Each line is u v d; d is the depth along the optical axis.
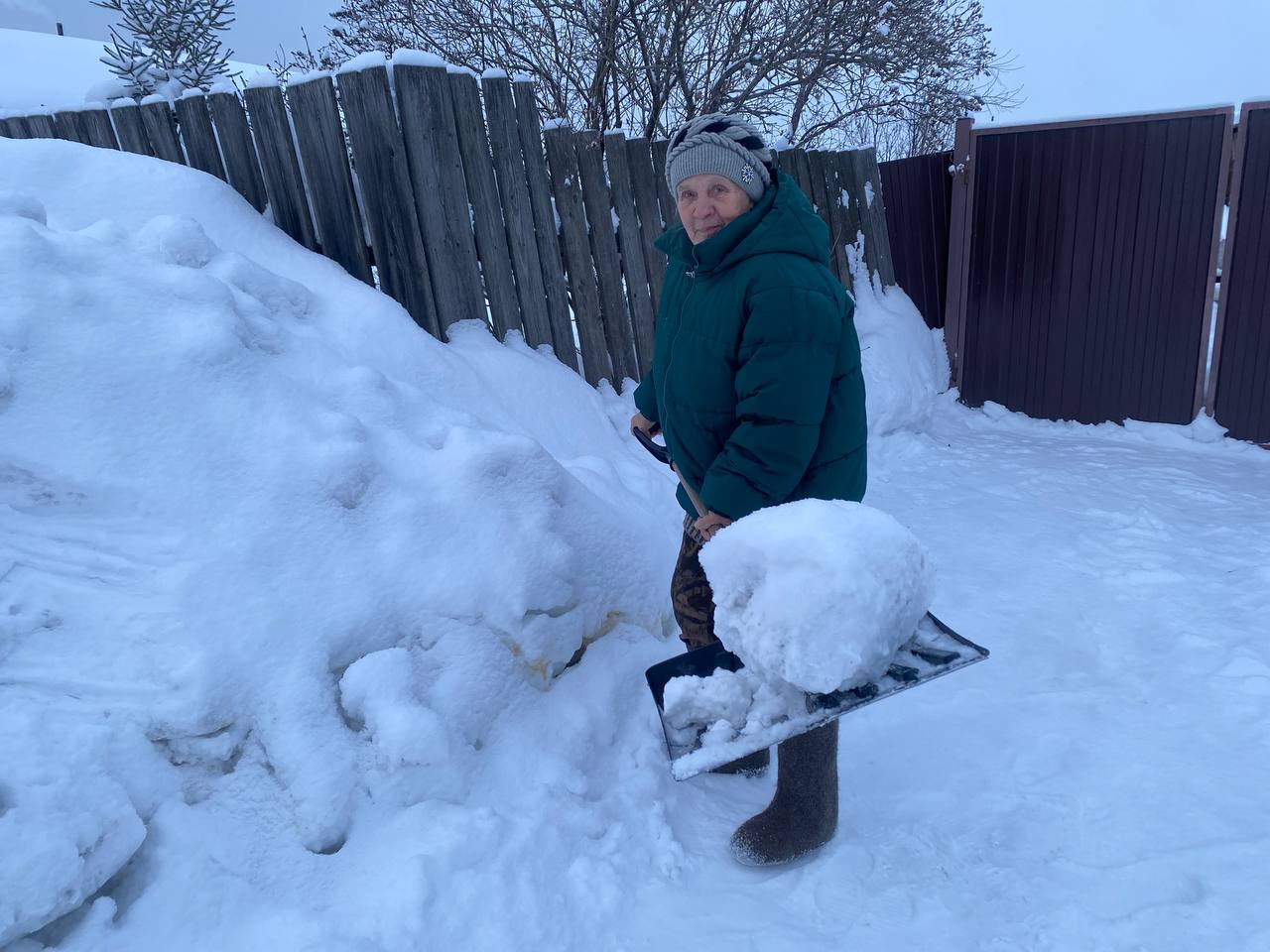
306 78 3.29
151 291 2.13
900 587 1.49
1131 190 5.46
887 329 5.82
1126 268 5.57
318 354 2.47
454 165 3.58
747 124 1.82
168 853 1.55
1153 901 1.70
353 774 1.75
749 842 1.84
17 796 1.40
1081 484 4.59
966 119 5.97
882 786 2.15
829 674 1.44
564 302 4.11
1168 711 2.42
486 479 2.25
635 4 6.57
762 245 1.75
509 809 1.88
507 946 1.60
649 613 2.51
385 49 7.29
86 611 1.68
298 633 1.82
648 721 2.26
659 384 2.09
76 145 3.04
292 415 2.12
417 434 2.44
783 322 1.68
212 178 3.27
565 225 4.12
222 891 1.55
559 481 2.40
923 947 1.62
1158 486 4.52
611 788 2.04
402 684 1.86
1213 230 5.25
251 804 1.67
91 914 1.43
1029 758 2.23
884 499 4.41
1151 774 2.13
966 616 3.06
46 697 1.57
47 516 1.75
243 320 2.31
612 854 1.85
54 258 2.03
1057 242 5.78
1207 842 1.87
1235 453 5.24
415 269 3.47
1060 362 5.93
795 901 1.75
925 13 8.20
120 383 1.92
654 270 4.59
